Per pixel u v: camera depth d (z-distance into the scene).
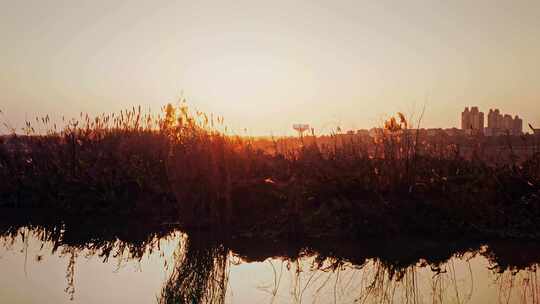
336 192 9.79
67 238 9.27
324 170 10.45
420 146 11.10
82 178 11.43
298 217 9.09
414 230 9.06
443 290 6.57
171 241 8.97
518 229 9.05
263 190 9.83
